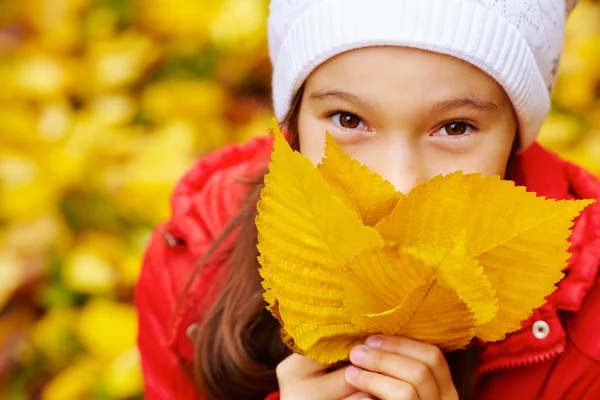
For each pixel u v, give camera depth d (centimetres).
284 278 59
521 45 68
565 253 58
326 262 59
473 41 65
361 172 60
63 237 103
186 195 86
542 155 80
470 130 67
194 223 84
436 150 66
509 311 60
